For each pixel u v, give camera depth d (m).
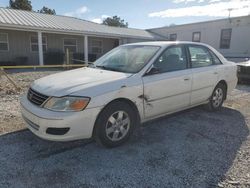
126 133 3.70
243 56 19.47
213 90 5.27
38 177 2.80
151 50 4.28
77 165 3.08
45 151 3.44
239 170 3.00
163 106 4.14
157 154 3.40
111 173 2.91
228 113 5.45
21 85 8.37
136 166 3.07
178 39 24.31
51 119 3.07
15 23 14.07
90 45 20.78
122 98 3.55
